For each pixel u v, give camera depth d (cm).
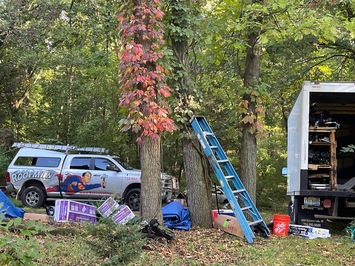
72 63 1599
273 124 1755
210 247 733
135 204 1316
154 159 824
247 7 883
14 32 1417
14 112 1958
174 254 672
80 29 1623
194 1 998
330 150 912
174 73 923
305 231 868
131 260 488
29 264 328
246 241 796
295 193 933
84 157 1361
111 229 482
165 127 779
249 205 891
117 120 1545
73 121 1770
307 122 888
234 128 1291
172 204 974
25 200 1338
